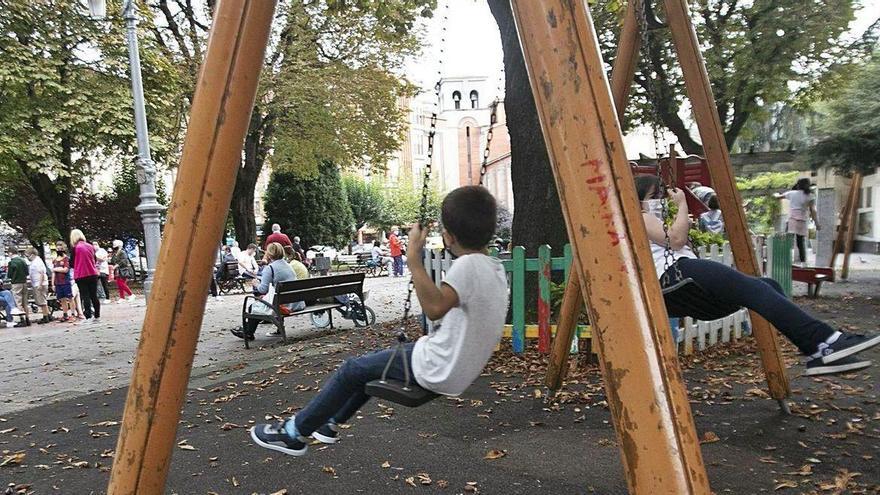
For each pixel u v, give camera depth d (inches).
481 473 148.7
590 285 62.7
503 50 303.0
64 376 296.7
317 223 1375.5
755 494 130.3
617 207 62.0
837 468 141.9
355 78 847.1
